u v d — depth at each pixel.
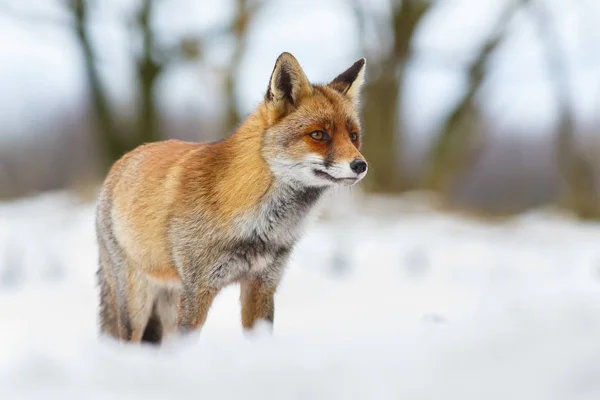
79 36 36.97
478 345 5.51
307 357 5.62
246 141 9.80
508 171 46.28
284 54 9.65
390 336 6.45
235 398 4.93
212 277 9.75
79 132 46.44
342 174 9.53
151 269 10.53
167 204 9.98
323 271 20.73
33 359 5.62
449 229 29.91
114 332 11.82
